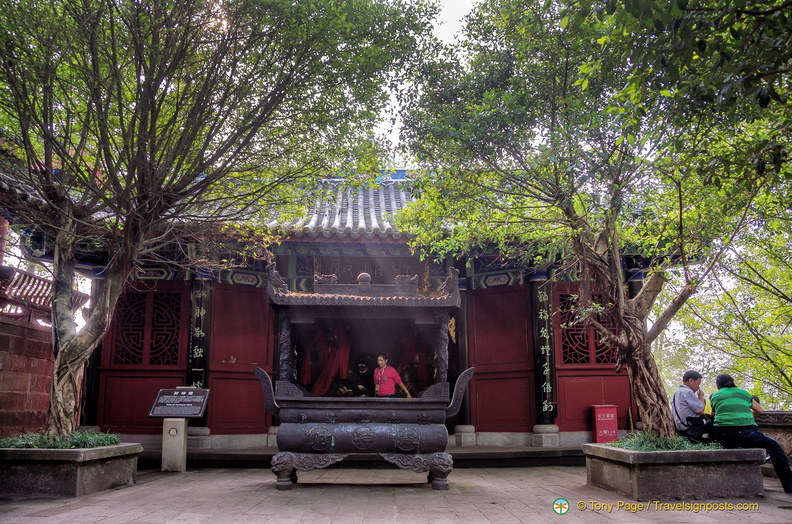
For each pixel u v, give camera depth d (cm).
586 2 524
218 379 1226
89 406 1209
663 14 461
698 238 793
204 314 1218
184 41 749
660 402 780
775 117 632
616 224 810
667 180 754
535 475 992
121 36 766
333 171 909
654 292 814
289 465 802
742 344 1184
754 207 832
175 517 611
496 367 1290
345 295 870
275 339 1301
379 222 1273
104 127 765
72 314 858
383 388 886
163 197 832
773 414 952
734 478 721
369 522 591
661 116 607
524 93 800
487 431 1280
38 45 720
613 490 775
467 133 767
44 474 744
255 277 1304
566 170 746
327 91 838
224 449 1173
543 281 1261
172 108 846
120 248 846
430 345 935
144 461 1099
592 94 785
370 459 1060
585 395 1260
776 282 1159
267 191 884
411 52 841
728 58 486
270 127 875
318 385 919
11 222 1016
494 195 899
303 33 761
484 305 1327
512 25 816
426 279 1304
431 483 859
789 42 463
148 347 1239
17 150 858
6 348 1123
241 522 588
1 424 1104
